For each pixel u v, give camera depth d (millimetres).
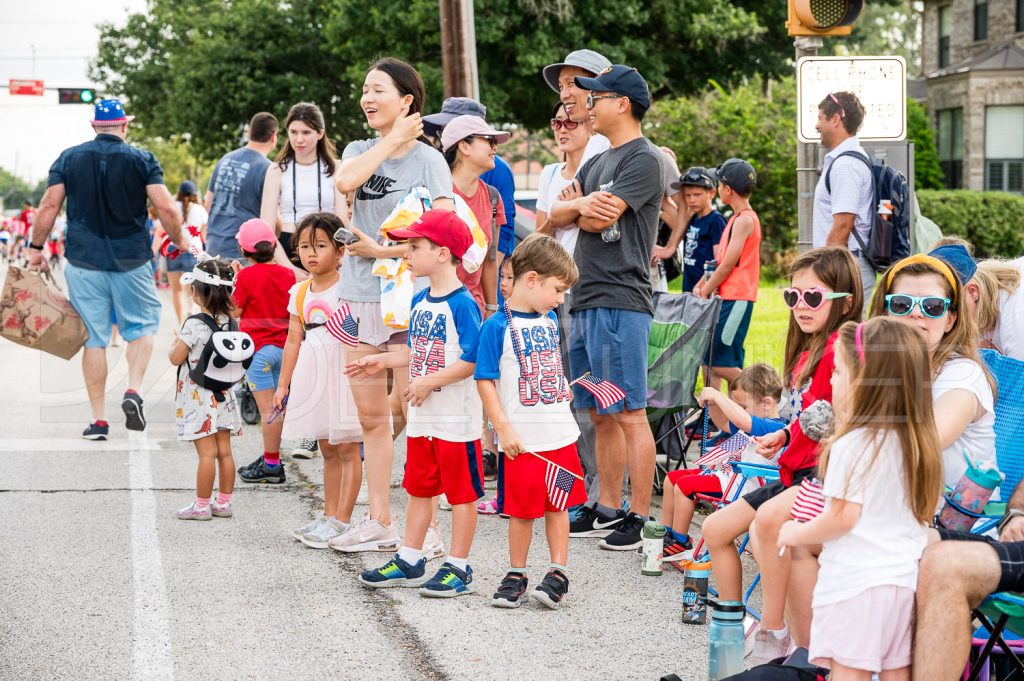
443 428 5258
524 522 5211
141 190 8078
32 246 7957
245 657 4492
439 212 5191
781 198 18344
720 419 6098
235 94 33156
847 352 3709
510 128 30547
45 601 5129
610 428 6254
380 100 5828
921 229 7973
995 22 31812
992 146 31016
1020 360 4711
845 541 3592
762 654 4297
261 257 7184
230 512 6719
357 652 4566
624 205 5879
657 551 5656
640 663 4480
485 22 25328
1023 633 3660
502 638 4758
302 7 32906
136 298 7672
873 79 8141
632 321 5996
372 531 6062
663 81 26938
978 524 4145
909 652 3549
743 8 28000
